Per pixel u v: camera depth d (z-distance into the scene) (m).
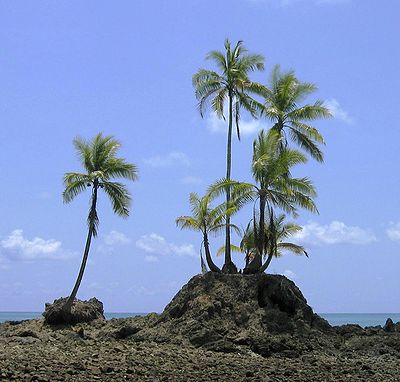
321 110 62.12
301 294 57.53
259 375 38.56
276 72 64.44
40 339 52.41
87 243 61.34
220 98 64.38
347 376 40.25
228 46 65.50
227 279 57.03
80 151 61.78
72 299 60.78
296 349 50.22
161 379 35.78
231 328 52.66
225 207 58.78
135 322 59.28
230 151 64.25
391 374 42.06
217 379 36.94
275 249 59.94
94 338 54.75
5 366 35.19
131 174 61.78
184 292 57.88
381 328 60.25
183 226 59.69
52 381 32.56
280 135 62.28
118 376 35.41
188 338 51.81
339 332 58.19
